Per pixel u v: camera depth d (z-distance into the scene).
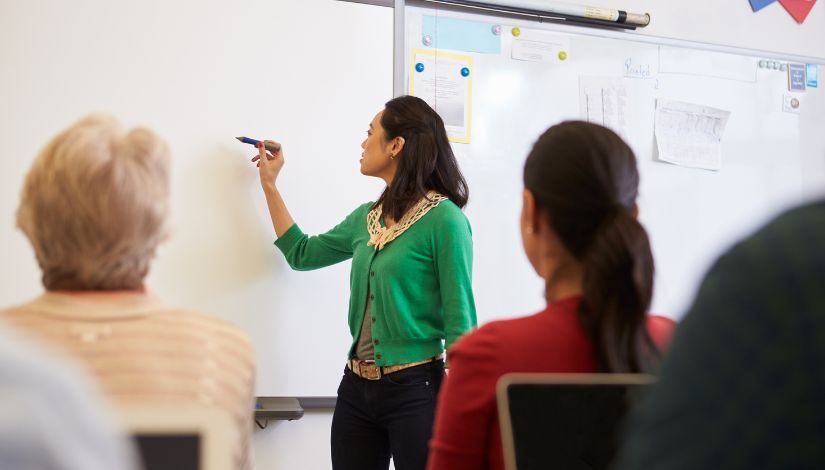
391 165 2.23
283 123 2.51
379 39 2.63
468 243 2.11
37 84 2.31
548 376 0.97
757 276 0.58
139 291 1.03
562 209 1.10
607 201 1.09
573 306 1.10
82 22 2.36
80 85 2.34
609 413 0.96
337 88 2.57
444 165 2.20
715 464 0.57
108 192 0.98
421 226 2.11
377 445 2.18
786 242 0.59
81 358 0.94
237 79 2.48
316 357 2.50
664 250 2.98
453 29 2.75
